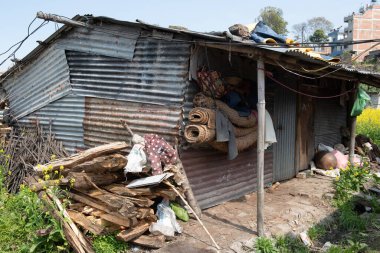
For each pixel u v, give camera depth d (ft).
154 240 18.78
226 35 19.34
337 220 25.34
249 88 26.11
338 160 37.37
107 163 18.66
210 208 25.13
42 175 20.18
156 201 21.68
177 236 20.26
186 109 22.30
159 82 23.21
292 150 34.45
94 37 26.50
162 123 23.02
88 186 18.85
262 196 20.61
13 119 33.86
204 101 21.74
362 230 24.25
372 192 30.73
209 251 18.48
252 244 19.79
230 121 22.47
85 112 27.63
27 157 29.55
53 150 29.09
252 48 19.71
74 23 24.45
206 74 21.75
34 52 30.50
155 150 20.67
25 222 20.07
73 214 18.88
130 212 17.39
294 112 34.32
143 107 24.04
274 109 31.09
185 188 21.85
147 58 23.79
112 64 25.70
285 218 23.85
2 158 30.04
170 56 22.68
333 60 25.25
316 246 21.76
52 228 17.70
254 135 24.67
